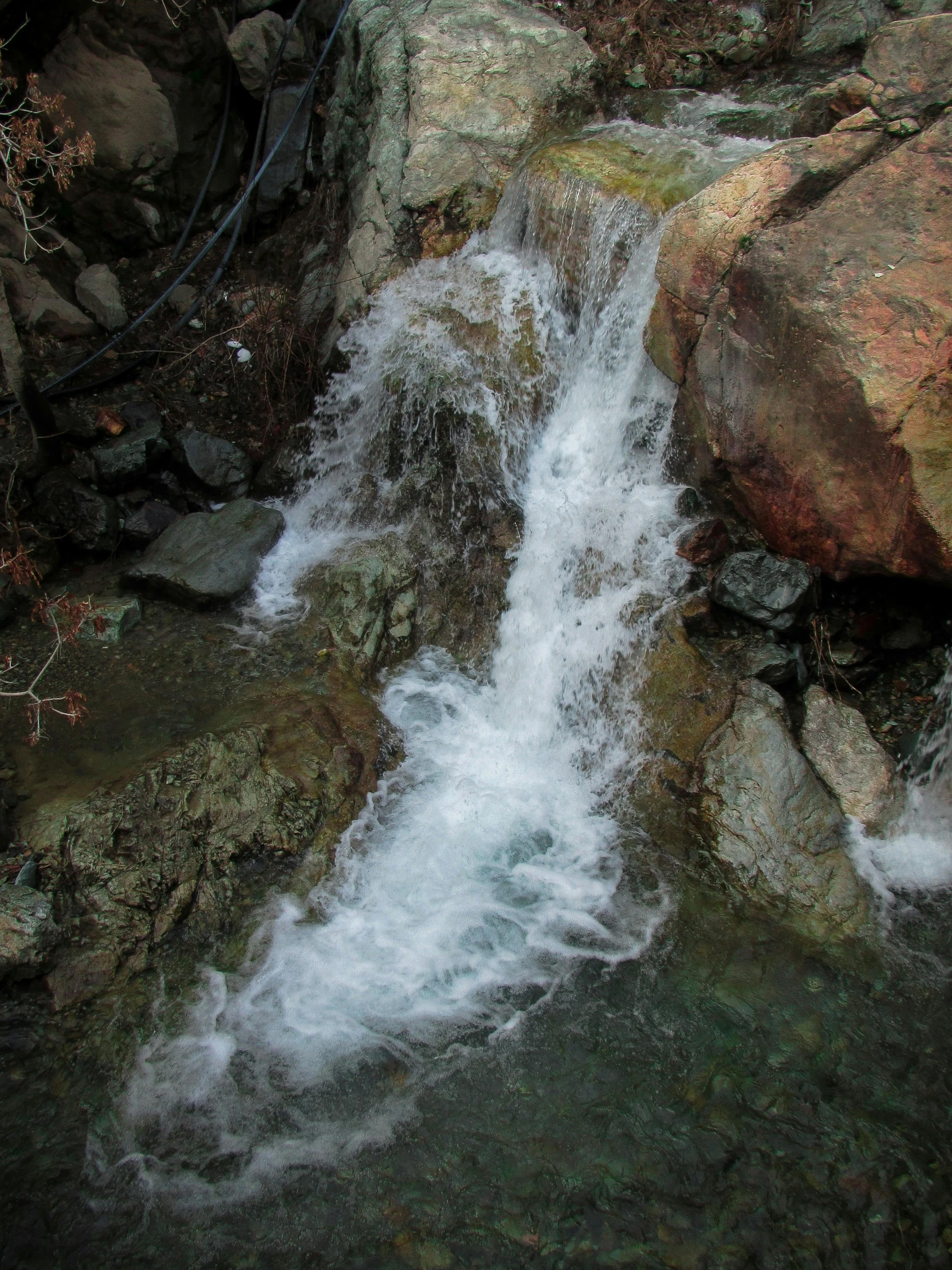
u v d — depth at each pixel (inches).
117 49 299.1
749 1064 161.8
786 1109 155.6
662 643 218.1
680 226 214.4
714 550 223.1
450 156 273.4
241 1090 160.2
